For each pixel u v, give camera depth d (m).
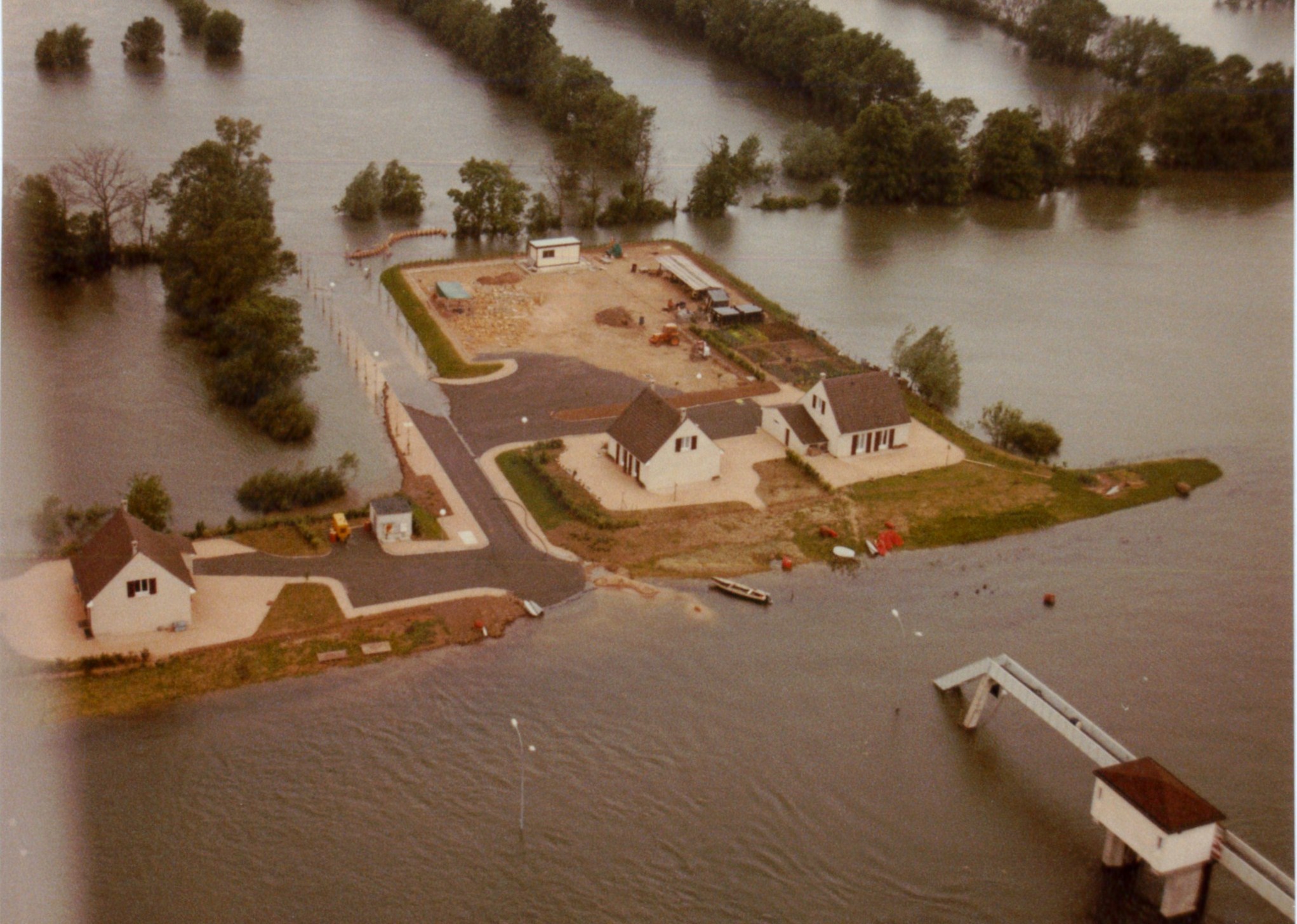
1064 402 154.75
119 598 101.25
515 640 107.12
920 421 146.00
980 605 114.88
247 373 143.12
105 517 118.88
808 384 152.62
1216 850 83.56
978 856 88.75
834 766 95.75
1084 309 182.38
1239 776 96.00
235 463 131.62
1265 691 105.19
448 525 121.19
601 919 82.50
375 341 159.62
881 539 122.38
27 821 87.00
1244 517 130.75
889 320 175.75
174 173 175.50
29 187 172.38
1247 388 159.75
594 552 118.69
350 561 114.56
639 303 174.00
